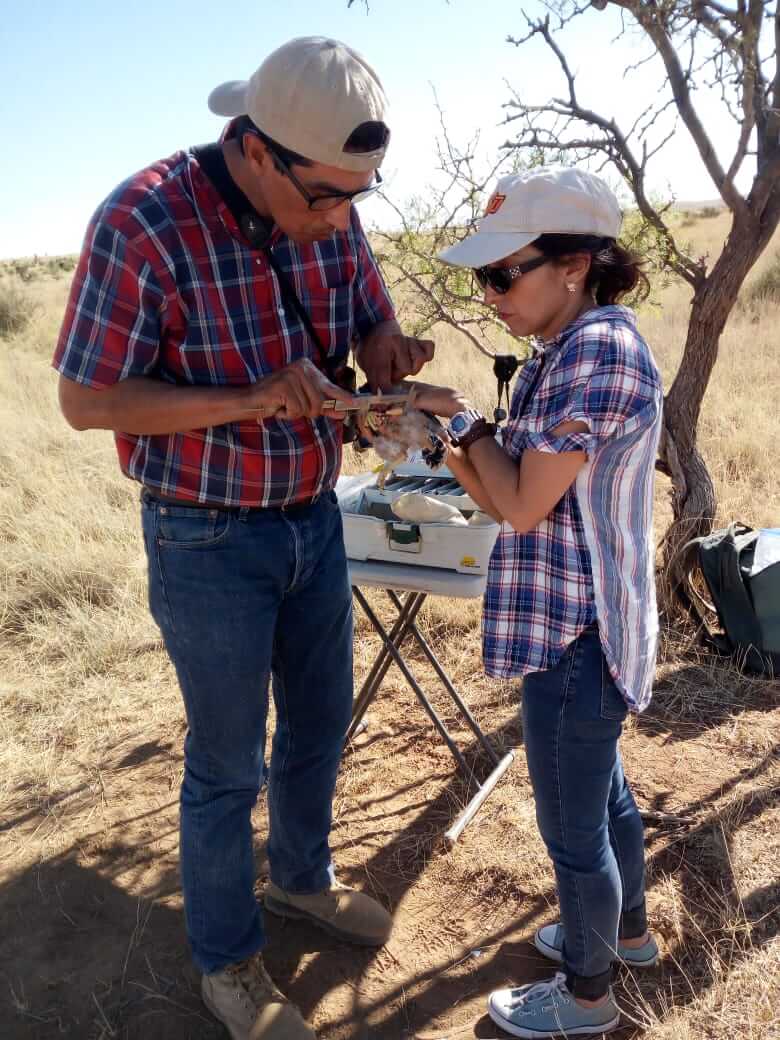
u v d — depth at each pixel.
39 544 5.10
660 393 1.75
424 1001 2.29
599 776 1.90
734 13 3.27
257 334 1.87
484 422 1.84
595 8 3.37
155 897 2.66
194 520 1.90
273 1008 2.11
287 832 2.40
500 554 1.89
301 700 2.27
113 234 1.68
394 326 2.20
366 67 1.65
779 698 3.50
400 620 3.11
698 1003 2.19
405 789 3.12
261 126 1.59
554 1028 2.11
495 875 2.69
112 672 3.99
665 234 3.79
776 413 7.11
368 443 2.18
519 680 3.75
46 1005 2.30
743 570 3.66
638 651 1.84
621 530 1.79
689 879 2.60
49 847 2.88
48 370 11.18
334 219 1.73
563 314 1.78
